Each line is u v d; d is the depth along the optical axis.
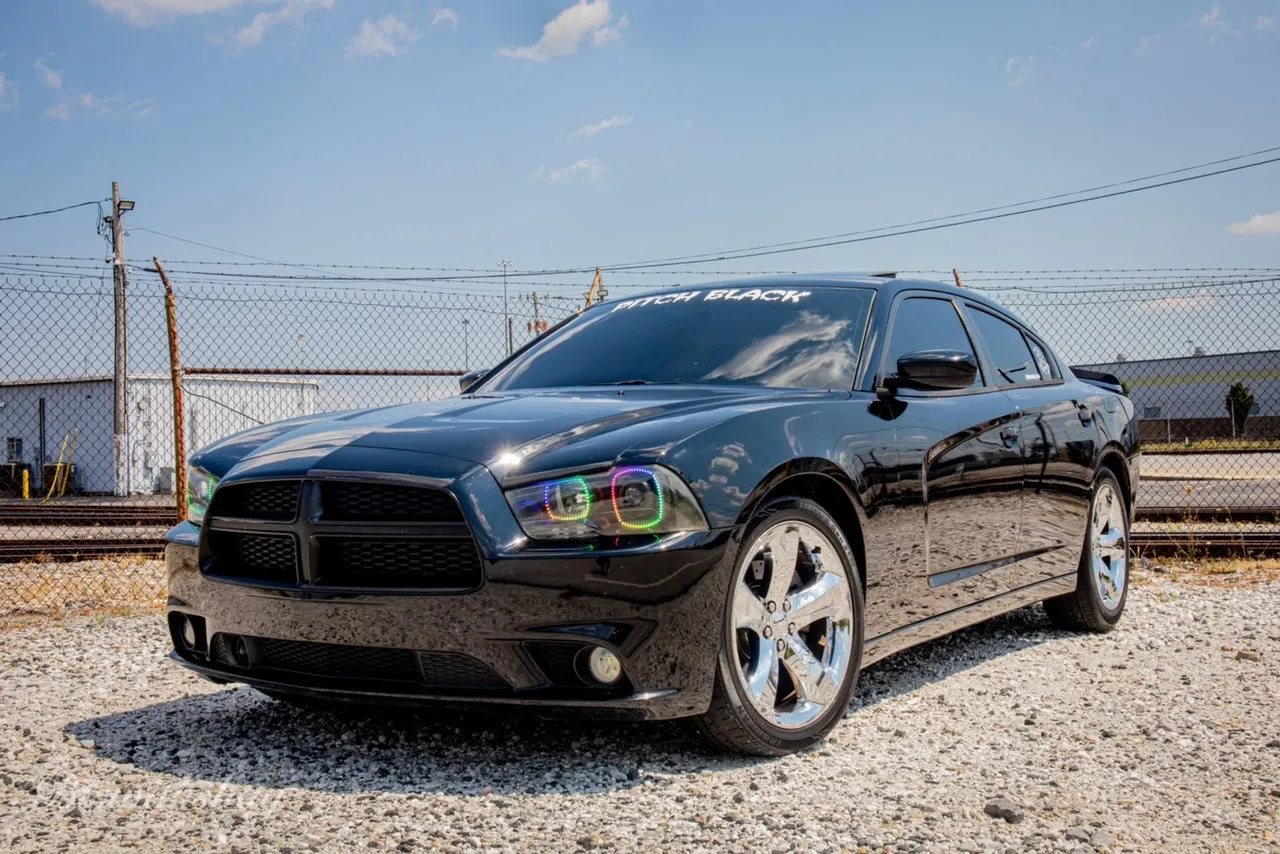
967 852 2.42
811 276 4.32
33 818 2.65
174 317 7.85
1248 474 18.97
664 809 2.68
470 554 2.80
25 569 7.77
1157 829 2.57
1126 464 5.30
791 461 3.12
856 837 2.50
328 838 2.50
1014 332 4.84
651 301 4.42
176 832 2.55
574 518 2.79
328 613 2.94
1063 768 3.02
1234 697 3.78
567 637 2.75
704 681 2.88
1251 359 27.39
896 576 3.56
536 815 2.64
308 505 2.96
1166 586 6.38
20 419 24.95
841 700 3.27
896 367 3.86
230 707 3.79
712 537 2.87
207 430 19.23
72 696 3.98
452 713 3.60
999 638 4.88
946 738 3.30
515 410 3.29
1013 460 4.24
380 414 3.47
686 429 2.99
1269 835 2.53
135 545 9.22
